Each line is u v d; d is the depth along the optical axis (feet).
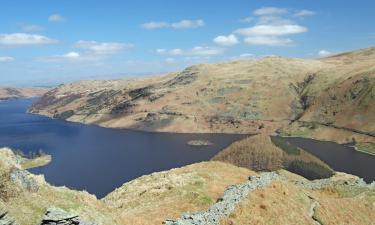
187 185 220.23
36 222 108.37
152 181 244.83
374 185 276.82
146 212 178.09
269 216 166.30
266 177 200.54
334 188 253.03
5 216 101.91
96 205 142.51
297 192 204.13
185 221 136.67
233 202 164.14
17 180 118.62
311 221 180.04
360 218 214.28
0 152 136.77
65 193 135.33
